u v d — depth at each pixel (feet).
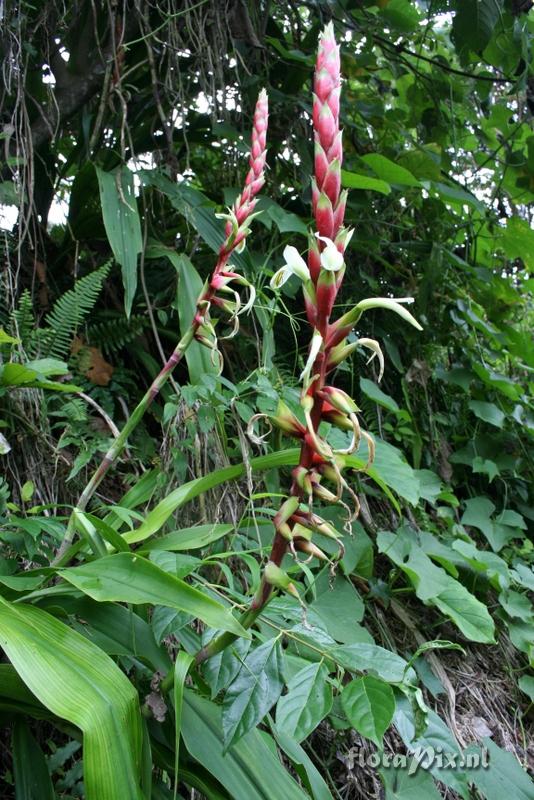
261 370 5.46
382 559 7.92
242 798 3.53
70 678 3.15
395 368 9.57
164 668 3.95
